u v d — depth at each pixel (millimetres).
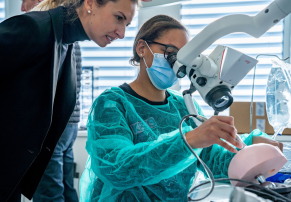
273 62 1367
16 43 915
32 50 951
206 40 724
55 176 2021
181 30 1139
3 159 977
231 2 2580
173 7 2586
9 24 938
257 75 2549
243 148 745
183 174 1066
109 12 1003
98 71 2771
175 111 1195
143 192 971
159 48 1115
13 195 1113
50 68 1017
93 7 1013
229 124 810
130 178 884
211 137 789
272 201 631
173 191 1013
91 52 2834
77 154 2600
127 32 2779
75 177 2580
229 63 790
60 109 1201
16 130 981
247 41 2557
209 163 1139
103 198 978
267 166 698
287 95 1317
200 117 853
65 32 1059
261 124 2098
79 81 2209
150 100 1169
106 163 910
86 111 2680
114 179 901
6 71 938
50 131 1212
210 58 854
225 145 787
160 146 877
